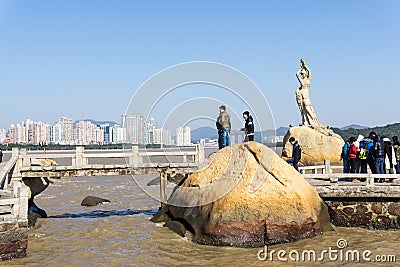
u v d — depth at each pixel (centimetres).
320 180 2083
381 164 1959
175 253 1427
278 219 1509
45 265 1303
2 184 1717
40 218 2030
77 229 1798
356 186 1758
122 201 2614
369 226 1719
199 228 1564
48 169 1897
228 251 1437
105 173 1947
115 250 1475
